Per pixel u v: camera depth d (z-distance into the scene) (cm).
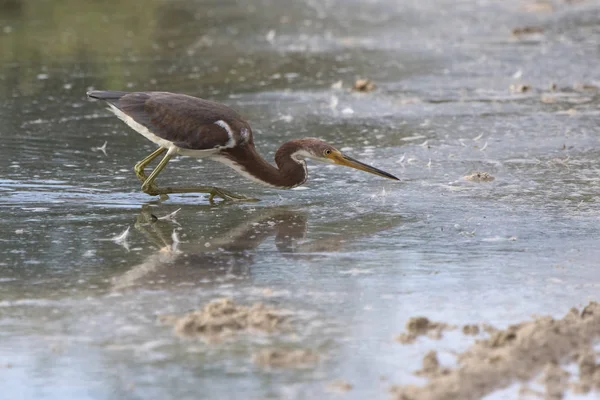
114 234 1209
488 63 2311
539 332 868
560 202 1323
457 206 1312
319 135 1708
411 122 1795
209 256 1123
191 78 2180
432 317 938
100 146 1644
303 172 1353
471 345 872
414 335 895
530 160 1539
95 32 2741
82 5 3180
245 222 1259
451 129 1741
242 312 932
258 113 1869
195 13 3088
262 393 784
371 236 1192
